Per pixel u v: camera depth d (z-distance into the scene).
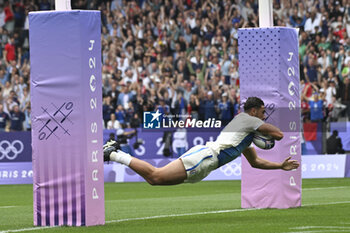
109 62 57.34
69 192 19.33
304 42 59.56
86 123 19.16
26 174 44.12
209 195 34.06
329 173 45.62
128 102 52.34
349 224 19.66
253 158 20.52
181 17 60.41
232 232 17.91
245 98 24.58
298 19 61.38
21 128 49.84
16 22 59.75
